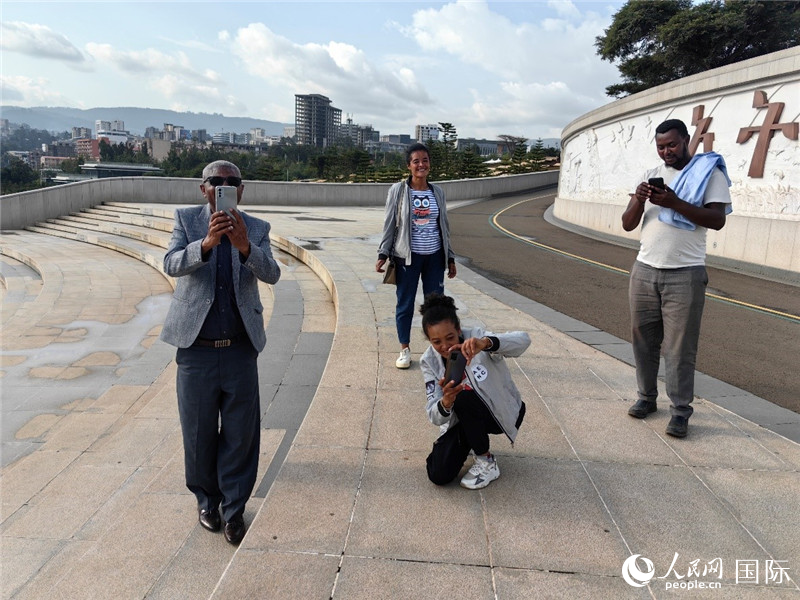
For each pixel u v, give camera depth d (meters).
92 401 6.15
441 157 44.25
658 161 14.54
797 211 10.30
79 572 2.65
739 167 11.64
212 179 2.71
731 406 4.32
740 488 3.00
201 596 2.46
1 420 5.61
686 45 28.39
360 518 2.64
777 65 10.53
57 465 4.27
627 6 31.97
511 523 2.63
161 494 3.39
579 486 2.98
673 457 3.32
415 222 4.51
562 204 21.44
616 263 11.88
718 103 12.21
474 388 2.83
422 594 2.15
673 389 3.59
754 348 6.12
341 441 3.40
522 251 13.40
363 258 10.51
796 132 10.27
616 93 36.78
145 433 4.56
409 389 4.24
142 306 10.59
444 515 2.68
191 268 2.63
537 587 2.21
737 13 26.77
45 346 8.10
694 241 3.41
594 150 18.44
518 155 45.38
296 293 8.70
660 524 2.66
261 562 2.31
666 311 3.54
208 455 2.92
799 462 3.30
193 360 2.78
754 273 11.07
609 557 2.41
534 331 6.10
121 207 23.38
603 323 6.88
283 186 25.94
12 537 3.24
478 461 2.96
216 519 2.98
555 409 3.97
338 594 2.14
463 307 7.16
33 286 13.68
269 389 5.04
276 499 2.78
